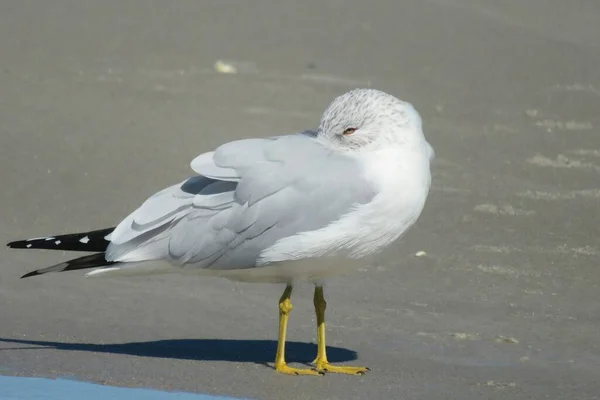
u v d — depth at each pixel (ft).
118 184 55.93
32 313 39.73
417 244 48.73
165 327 39.04
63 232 49.65
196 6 91.56
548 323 39.81
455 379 34.12
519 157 62.34
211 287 43.93
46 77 74.38
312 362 35.81
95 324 38.96
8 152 59.36
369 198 33.47
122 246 35.22
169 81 75.00
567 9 93.97
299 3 92.79
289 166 34.09
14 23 85.56
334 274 35.01
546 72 79.92
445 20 89.92
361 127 34.09
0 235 48.88
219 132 65.05
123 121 66.18
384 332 38.93
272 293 43.50
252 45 83.87
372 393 32.78
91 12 89.25
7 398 31.60
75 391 32.37
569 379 34.14
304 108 70.54
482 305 41.75
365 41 85.40
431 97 74.02
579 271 45.73
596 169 60.54
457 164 60.75
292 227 33.71
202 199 34.68
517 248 48.42
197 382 33.42
